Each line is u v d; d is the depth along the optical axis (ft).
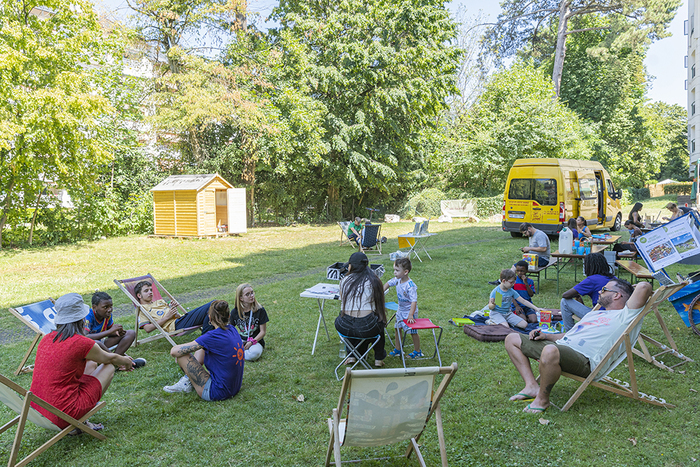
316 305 25.86
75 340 11.47
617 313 13.42
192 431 12.39
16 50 46.26
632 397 13.34
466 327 20.51
